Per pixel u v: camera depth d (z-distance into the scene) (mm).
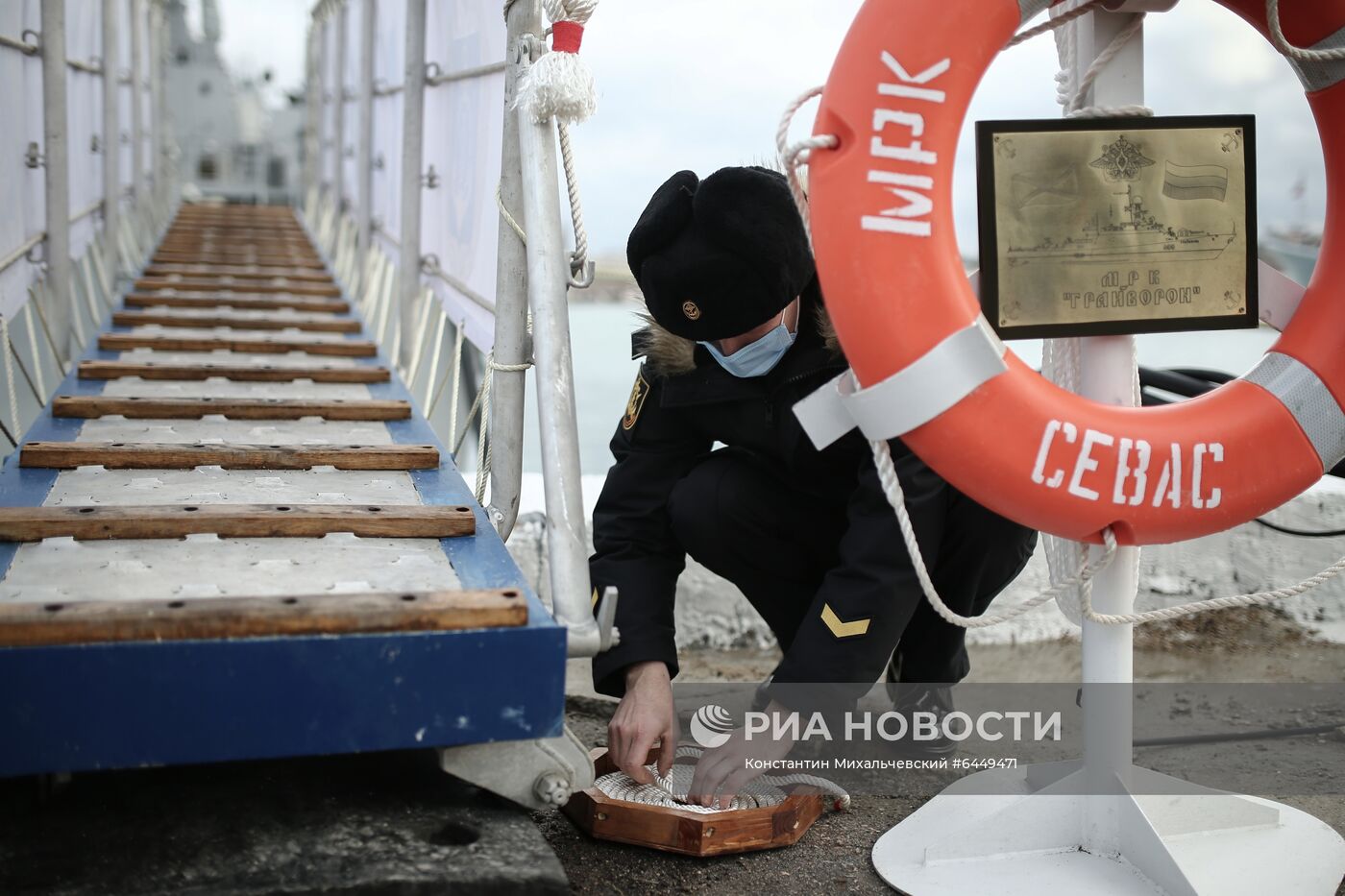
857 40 1450
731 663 2854
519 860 1393
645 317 2014
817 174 1470
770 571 2137
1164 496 1515
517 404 2086
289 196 17297
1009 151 1551
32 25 3352
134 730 1263
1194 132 1598
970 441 1462
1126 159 1580
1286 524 3057
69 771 1253
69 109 4062
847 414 1562
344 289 4941
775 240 1660
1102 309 1592
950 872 1684
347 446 2186
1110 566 1664
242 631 1291
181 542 1671
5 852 1374
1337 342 1570
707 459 2109
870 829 1885
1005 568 2078
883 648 1760
